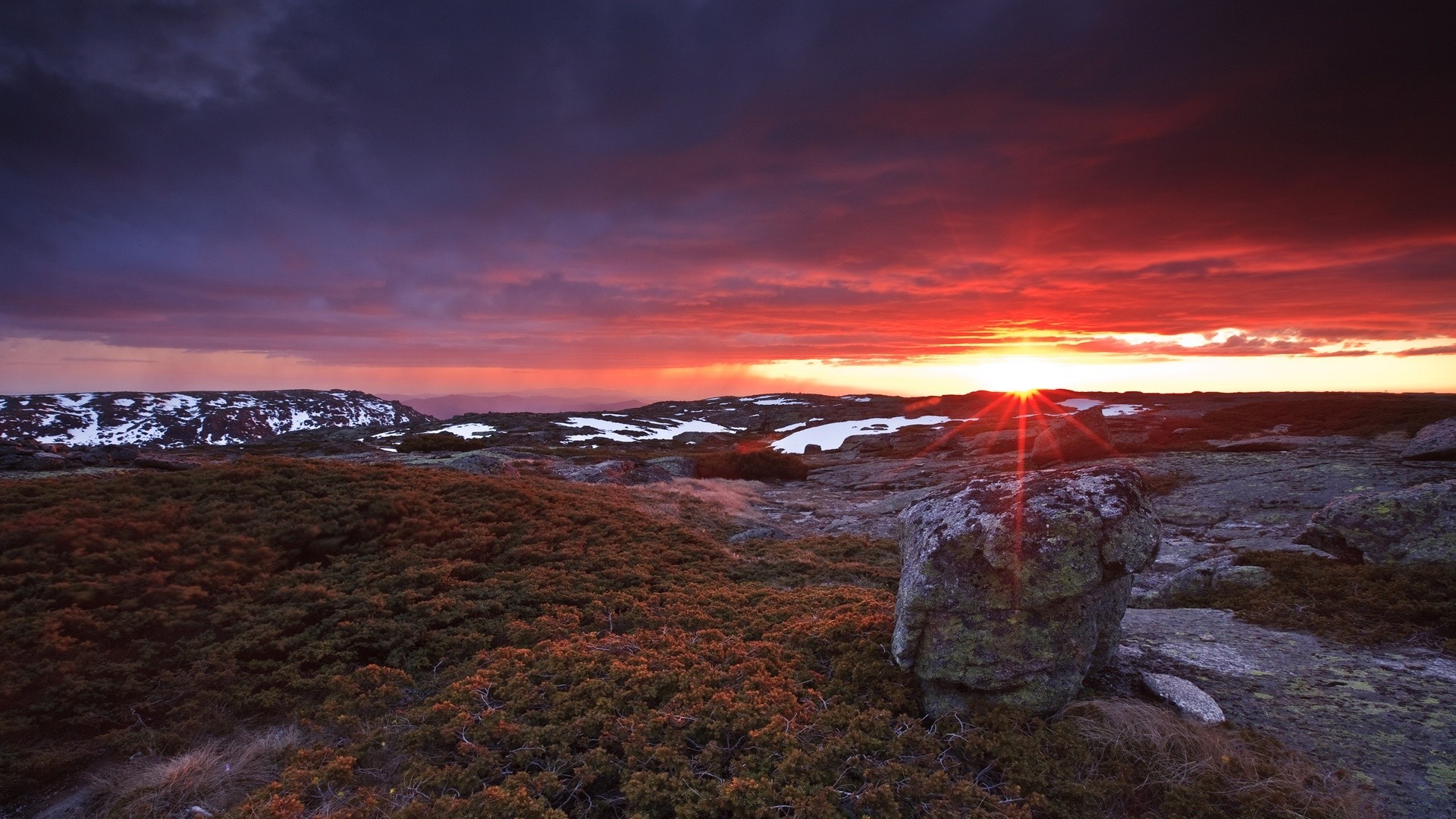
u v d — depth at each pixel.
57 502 14.58
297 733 8.12
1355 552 12.01
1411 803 5.66
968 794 5.86
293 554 13.91
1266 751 6.38
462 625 11.42
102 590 10.88
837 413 129.75
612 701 7.92
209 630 10.53
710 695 7.96
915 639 7.50
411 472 21.09
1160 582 14.95
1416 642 8.92
